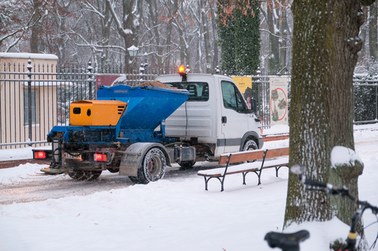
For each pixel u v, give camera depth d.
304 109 9.43
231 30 42.28
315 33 9.32
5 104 26.41
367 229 10.66
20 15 48.41
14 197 16.45
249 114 22.33
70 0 64.19
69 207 14.14
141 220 12.88
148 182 18.30
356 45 9.35
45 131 28.31
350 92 9.45
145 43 75.38
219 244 10.27
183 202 14.66
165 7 76.94
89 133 18.33
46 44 64.31
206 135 20.88
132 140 19.36
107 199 15.12
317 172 9.30
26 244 10.73
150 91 18.88
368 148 28.31
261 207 13.82
